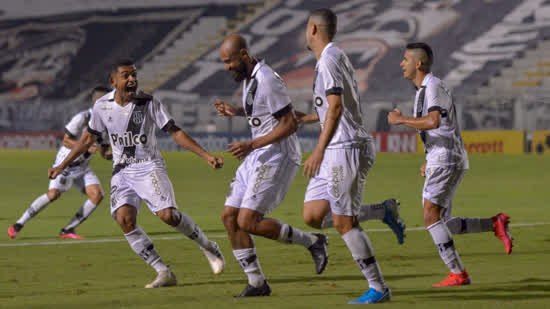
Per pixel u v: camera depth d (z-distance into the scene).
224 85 163.12
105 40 185.25
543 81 142.00
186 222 20.88
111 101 20.67
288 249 27.50
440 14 162.50
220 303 17.05
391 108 131.38
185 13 186.25
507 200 50.44
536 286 19.11
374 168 85.38
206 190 59.22
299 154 19.03
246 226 18.25
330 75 16.39
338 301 17.20
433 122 19.55
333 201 17.03
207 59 172.88
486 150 118.12
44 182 67.31
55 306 16.70
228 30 178.88
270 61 165.12
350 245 16.89
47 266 24.08
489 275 21.25
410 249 27.73
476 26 157.38
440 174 20.17
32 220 39.91
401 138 125.19
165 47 179.25
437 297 17.55
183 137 20.09
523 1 158.62
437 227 19.98
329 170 17.03
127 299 17.70
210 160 19.66
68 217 41.53
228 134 133.38
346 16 170.88
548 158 102.94
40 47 187.62
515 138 115.25
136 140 20.64
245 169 18.86
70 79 176.88
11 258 25.95
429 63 20.41
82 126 32.03
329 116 16.25
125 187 20.88
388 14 167.50
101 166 91.31
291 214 41.88
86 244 29.66
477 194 54.97
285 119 17.84
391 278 21.09
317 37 17.20
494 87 143.50
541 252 26.67
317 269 19.97
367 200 50.53
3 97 174.25
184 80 167.75
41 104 149.62
